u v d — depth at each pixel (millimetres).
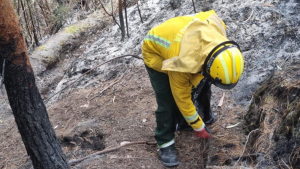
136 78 4410
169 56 2479
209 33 2318
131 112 3840
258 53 3811
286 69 3232
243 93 3527
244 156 2705
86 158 3234
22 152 3775
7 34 1975
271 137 2648
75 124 3898
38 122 2244
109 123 3738
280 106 2840
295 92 2787
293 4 4129
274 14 4117
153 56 2662
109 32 5730
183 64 2270
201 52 2234
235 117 3283
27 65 2119
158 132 2943
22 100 2156
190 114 2578
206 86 2945
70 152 3410
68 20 6848
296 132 2438
